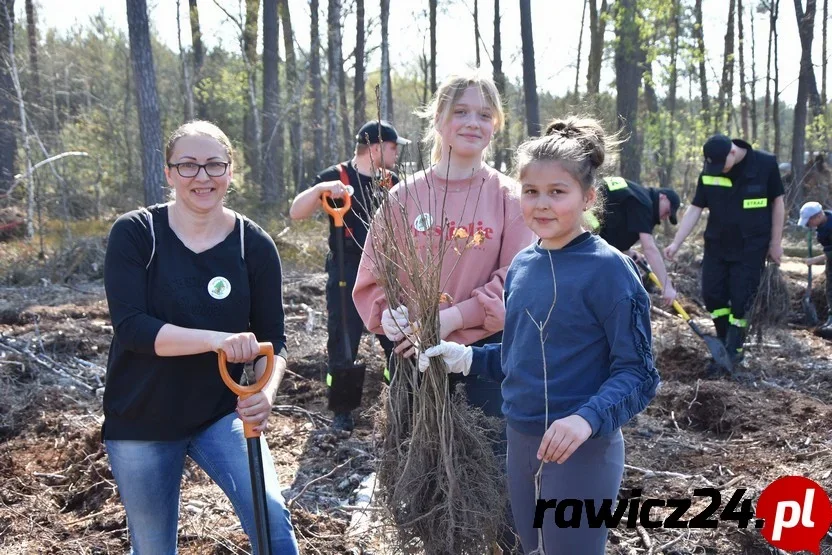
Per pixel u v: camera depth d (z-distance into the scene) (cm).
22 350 635
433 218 278
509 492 244
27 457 459
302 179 2364
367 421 506
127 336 232
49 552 345
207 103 2500
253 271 257
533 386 225
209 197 244
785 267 1098
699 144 1758
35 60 2083
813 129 2025
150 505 246
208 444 247
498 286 274
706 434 497
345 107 2309
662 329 758
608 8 1845
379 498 267
